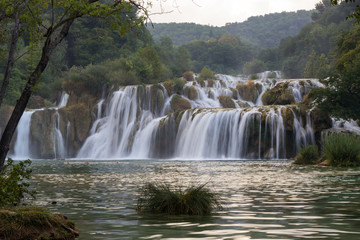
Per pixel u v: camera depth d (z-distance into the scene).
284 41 191.00
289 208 10.21
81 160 52.84
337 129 48.28
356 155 31.27
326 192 13.86
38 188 15.98
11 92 73.19
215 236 6.82
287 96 61.25
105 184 17.56
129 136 63.81
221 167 30.94
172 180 19.06
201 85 86.94
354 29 75.25
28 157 63.28
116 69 85.75
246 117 50.97
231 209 10.17
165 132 57.94
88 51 111.62
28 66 76.12
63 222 7.38
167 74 104.62
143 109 67.62
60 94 78.31
